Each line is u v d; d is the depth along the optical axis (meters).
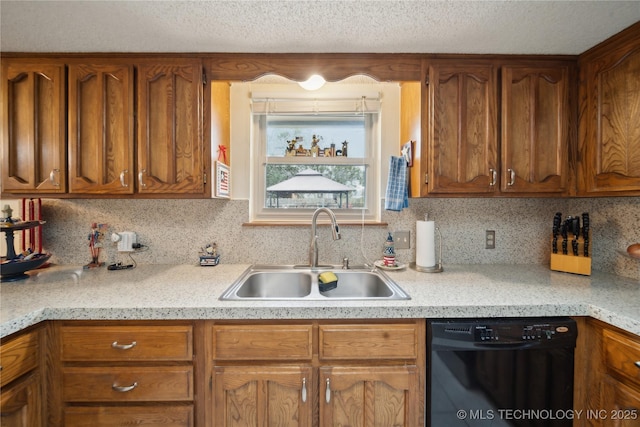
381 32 1.20
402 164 1.53
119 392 1.01
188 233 1.66
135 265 1.61
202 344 1.02
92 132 1.31
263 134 1.81
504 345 0.99
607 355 0.96
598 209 1.49
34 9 1.05
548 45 1.28
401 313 1.01
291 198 1.81
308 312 1.01
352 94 1.75
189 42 1.26
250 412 1.02
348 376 1.01
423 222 1.55
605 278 1.35
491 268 1.57
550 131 1.35
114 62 1.32
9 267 1.28
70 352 1.00
